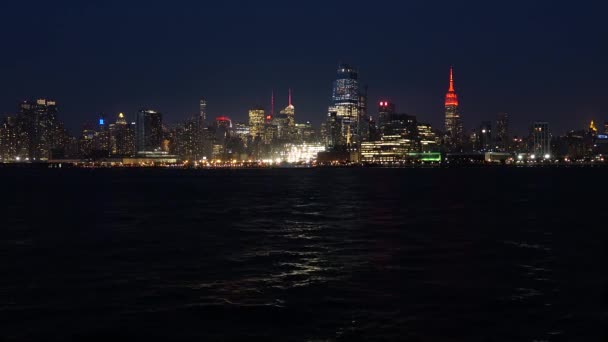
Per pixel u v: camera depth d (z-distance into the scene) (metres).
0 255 56.34
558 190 171.62
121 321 33.03
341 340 29.61
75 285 42.28
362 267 48.62
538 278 43.81
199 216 97.06
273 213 101.69
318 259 52.78
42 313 34.72
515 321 32.66
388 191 172.88
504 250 57.59
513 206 113.50
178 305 36.34
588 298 37.69
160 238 68.62
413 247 59.94
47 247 61.81
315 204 122.88
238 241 65.50
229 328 31.70
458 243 62.75
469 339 29.70
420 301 37.00
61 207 119.19
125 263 51.28
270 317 33.62
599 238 66.31
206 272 46.81
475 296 38.25
